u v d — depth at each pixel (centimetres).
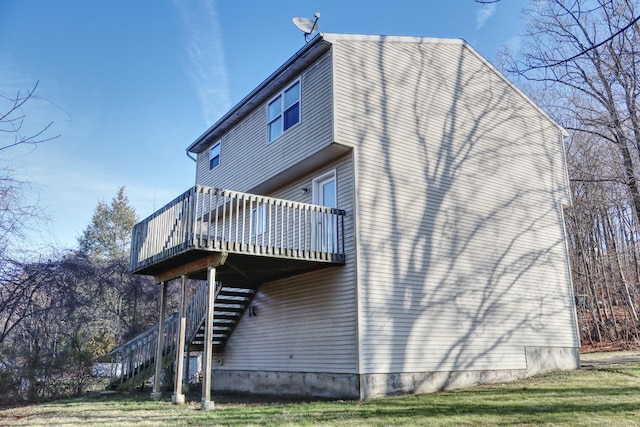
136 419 766
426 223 1127
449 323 1096
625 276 2286
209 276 906
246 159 1402
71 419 790
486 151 1309
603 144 1998
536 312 1279
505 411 742
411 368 1007
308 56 1135
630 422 649
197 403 979
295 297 1167
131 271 1130
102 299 1542
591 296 2259
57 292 1289
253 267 1071
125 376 1322
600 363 1370
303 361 1101
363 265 1000
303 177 1230
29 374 1190
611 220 2461
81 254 1423
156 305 1775
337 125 1038
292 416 749
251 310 1334
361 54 1126
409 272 1064
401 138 1138
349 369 961
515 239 1298
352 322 975
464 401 848
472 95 1324
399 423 671
